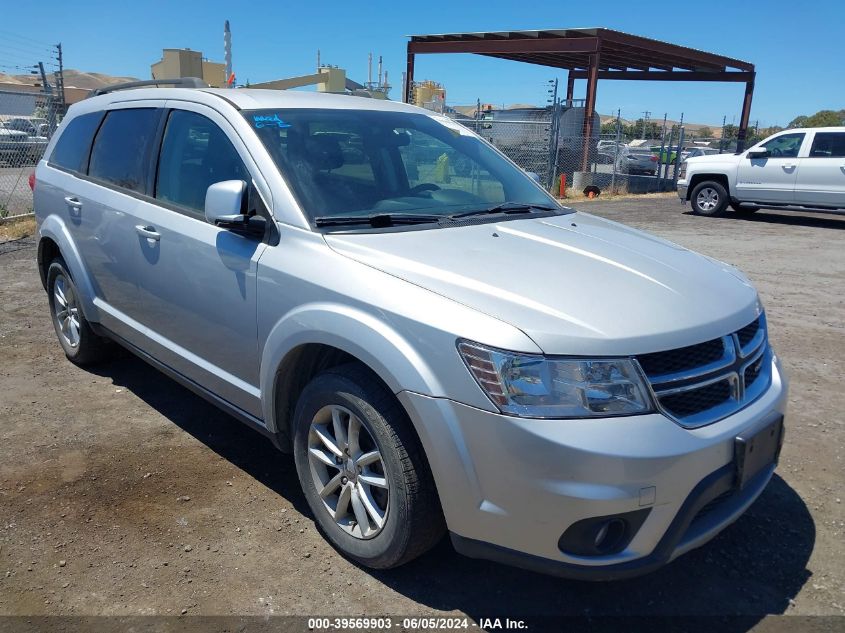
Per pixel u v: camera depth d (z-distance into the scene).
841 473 3.83
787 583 2.94
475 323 2.46
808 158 14.03
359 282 2.77
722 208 15.40
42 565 2.93
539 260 2.94
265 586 2.85
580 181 21.14
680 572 3.01
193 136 3.76
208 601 2.76
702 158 15.66
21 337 5.77
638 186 22.88
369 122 3.87
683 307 2.69
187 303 3.62
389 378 2.58
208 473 3.70
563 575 2.43
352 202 3.33
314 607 2.74
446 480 2.51
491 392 2.38
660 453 2.35
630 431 2.35
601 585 2.92
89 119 4.82
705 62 25.06
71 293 4.97
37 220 5.16
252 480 3.64
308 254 3.00
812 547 3.18
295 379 3.18
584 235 3.43
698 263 3.29
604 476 2.31
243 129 3.45
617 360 2.40
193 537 3.15
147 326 4.06
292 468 3.78
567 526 2.36
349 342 2.71
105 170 4.42
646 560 2.43
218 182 3.51
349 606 2.76
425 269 2.76
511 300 2.56
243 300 3.24
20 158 13.34
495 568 3.01
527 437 2.33
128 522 3.25
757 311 3.03
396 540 2.73
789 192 14.29
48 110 12.52
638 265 3.03
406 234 3.14
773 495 3.62
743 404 2.70
